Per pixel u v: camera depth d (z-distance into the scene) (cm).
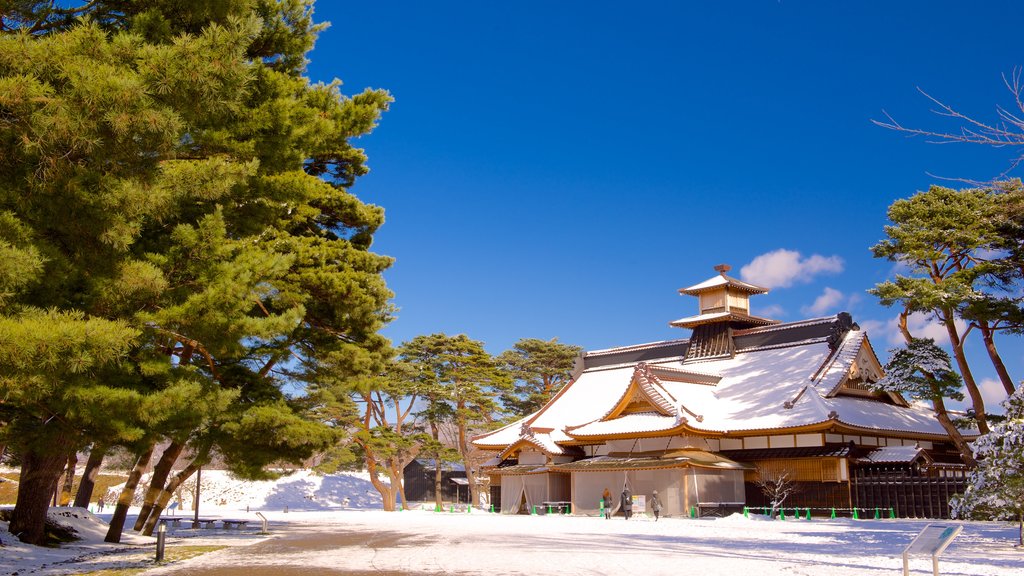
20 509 2153
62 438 1541
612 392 5991
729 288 5916
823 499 4275
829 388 4741
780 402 4734
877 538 2586
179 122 1141
